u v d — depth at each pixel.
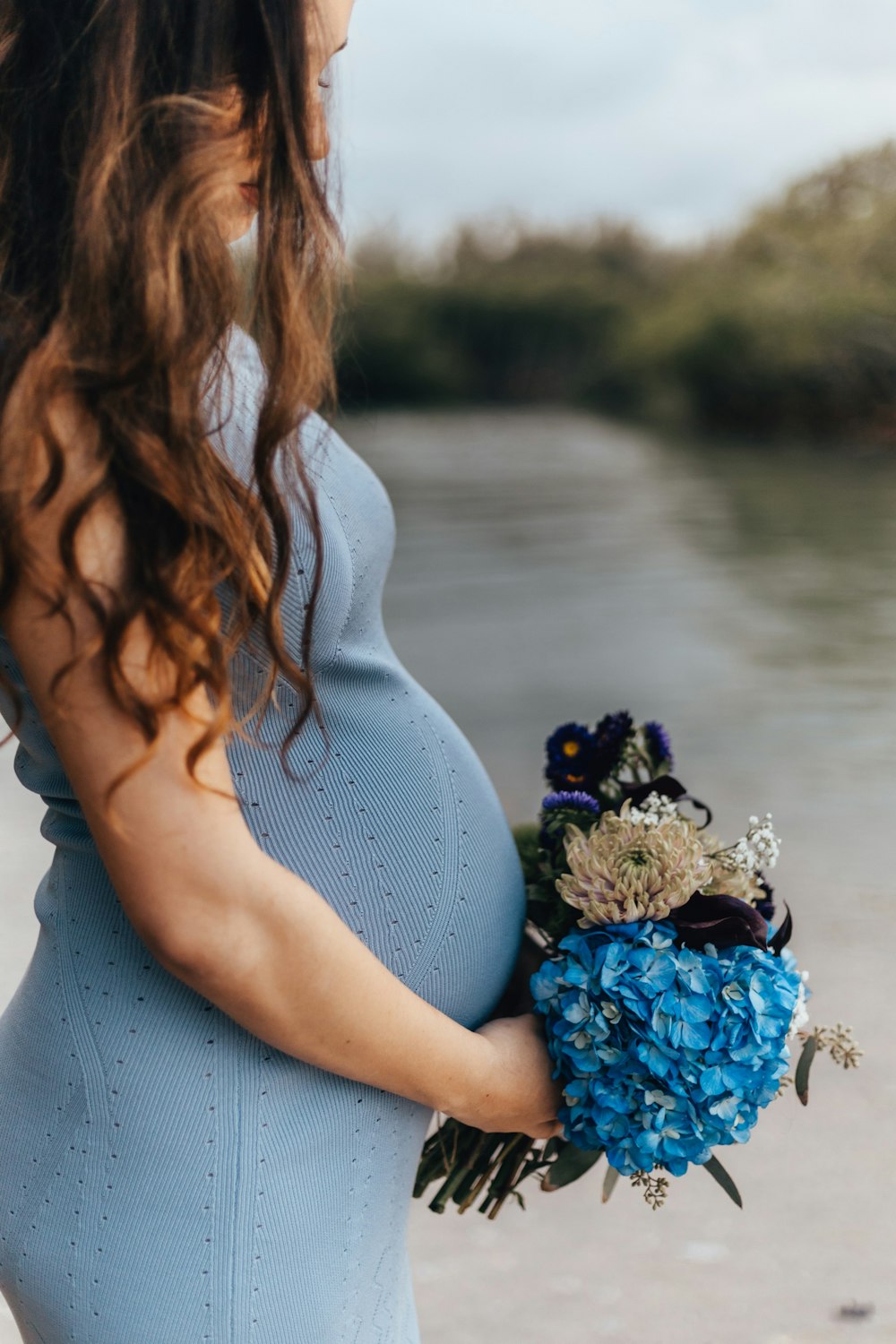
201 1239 0.92
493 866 1.11
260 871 0.82
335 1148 0.97
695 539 11.85
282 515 0.87
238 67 0.87
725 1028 1.01
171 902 0.80
